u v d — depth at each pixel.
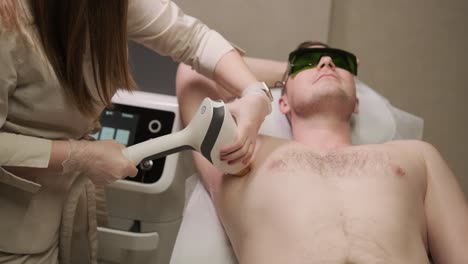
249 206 1.08
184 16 1.13
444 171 1.17
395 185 1.08
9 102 0.82
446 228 1.08
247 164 1.09
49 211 0.97
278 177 1.10
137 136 1.27
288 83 1.35
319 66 1.29
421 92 1.85
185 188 1.31
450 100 1.85
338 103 1.27
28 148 0.81
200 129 0.94
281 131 1.39
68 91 0.84
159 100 1.31
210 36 1.15
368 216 1.01
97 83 0.87
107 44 0.81
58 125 0.90
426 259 1.01
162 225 1.29
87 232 1.16
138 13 1.01
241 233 1.08
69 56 0.79
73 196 1.01
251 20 1.57
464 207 1.10
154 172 1.23
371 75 1.85
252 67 1.47
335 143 1.26
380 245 0.96
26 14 0.76
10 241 0.93
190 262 1.16
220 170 1.14
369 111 1.46
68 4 0.75
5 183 0.89
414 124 1.46
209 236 1.20
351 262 0.94
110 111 1.29
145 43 1.10
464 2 1.75
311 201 1.04
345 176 1.09
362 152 1.15
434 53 1.81
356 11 1.78
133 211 1.28
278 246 1.00
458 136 1.88
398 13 1.77
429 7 1.77
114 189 1.24
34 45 0.77
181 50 1.12
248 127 1.02
